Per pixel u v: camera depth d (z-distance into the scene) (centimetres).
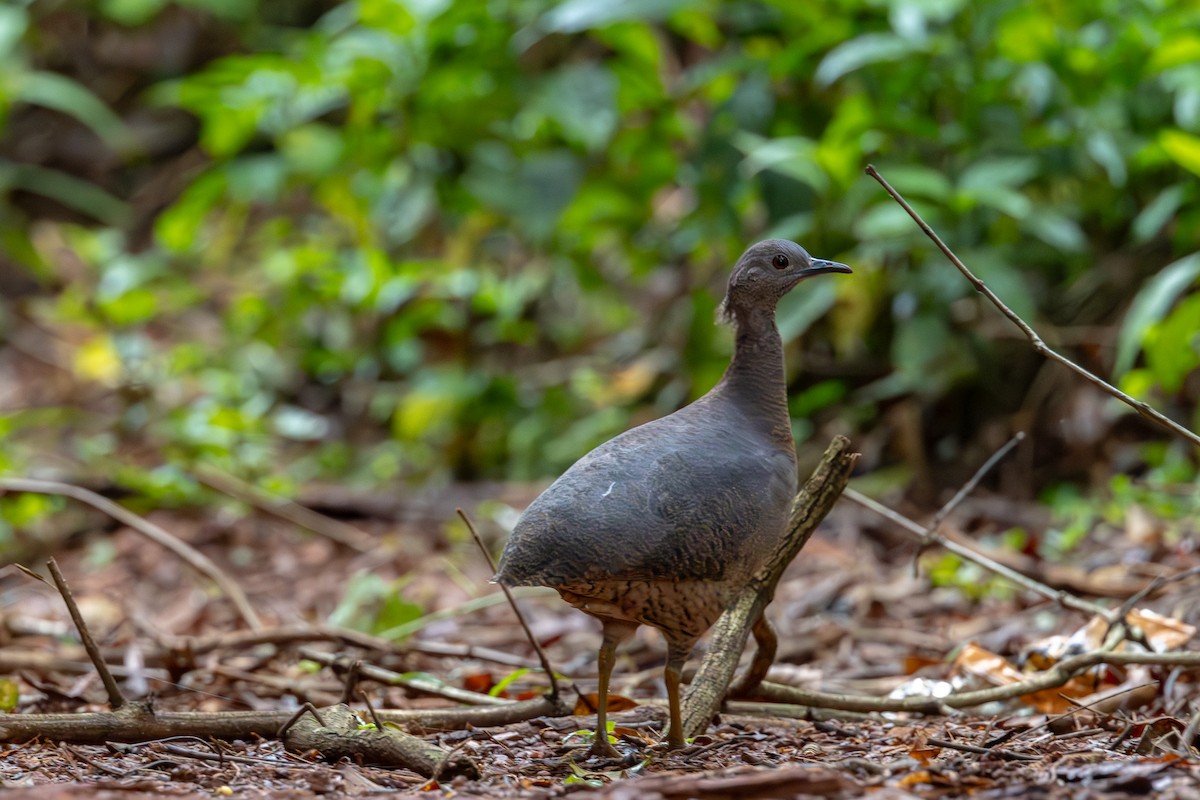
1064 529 1241
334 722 657
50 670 901
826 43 1322
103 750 667
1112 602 1025
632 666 961
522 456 1549
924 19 1308
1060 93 1304
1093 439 1313
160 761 632
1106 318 1357
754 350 693
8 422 1483
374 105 1483
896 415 1376
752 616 714
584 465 638
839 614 1097
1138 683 795
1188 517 1177
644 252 1523
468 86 1470
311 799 543
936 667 898
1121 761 577
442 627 1083
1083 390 1337
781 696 761
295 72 1488
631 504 614
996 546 1202
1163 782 528
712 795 512
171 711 753
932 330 1291
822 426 1416
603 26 1380
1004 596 1073
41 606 1200
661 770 614
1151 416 678
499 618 1133
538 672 879
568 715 753
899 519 896
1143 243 1355
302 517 1394
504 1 1425
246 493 1396
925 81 1334
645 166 1462
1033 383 1385
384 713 725
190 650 888
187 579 1293
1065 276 1403
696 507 623
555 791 556
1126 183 1304
